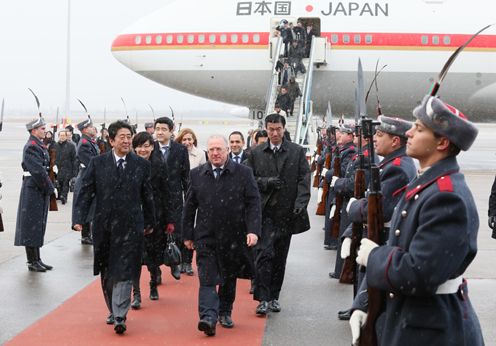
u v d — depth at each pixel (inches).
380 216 160.6
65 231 544.1
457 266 137.3
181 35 1150.3
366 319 150.6
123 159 281.3
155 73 1174.3
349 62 1124.5
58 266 405.4
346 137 402.3
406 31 1120.2
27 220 383.6
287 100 1027.3
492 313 307.4
